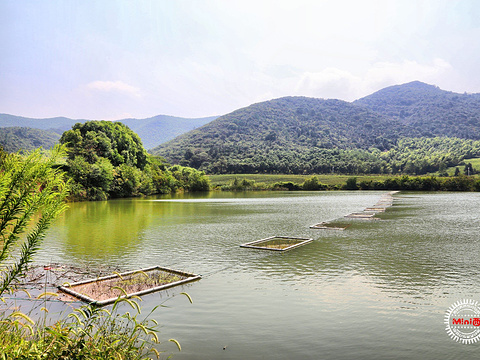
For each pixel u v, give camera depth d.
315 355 7.32
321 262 15.10
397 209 41.09
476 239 20.56
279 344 7.81
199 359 7.09
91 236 21.89
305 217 33.28
